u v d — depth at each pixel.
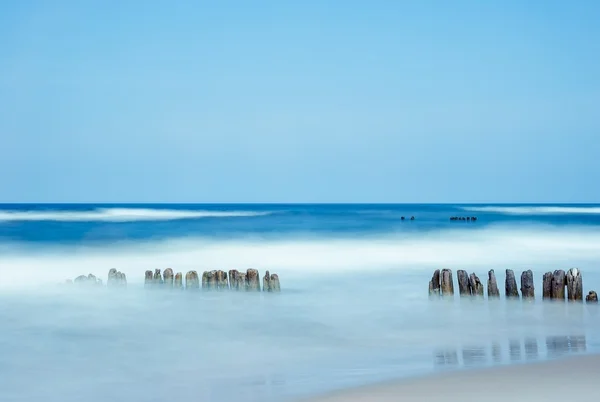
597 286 28.44
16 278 29.86
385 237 53.62
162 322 20.25
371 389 12.44
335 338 17.89
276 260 37.44
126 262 36.28
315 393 12.34
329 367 14.62
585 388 11.97
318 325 19.73
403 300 24.03
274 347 16.88
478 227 68.62
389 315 21.19
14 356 15.99
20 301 23.61
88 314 21.47
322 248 44.16
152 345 17.19
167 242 47.50
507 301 22.64
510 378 12.85
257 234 56.44
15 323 20.11
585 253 41.47
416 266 34.78
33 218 85.25
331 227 68.75
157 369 14.67
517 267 34.62
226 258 38.34
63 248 42.56
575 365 13.97
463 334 18.17
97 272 32.41
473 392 11.88
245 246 45.09
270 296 24.77
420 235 56.03
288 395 12.27
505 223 78.19
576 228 66.12
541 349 16.00
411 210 156.50
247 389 12.86
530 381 12.56
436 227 68.56
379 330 18.92
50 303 23.27
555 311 21.20
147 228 63.47
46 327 19.53
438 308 22.23
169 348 16.83
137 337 18.20
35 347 16.97
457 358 15.16
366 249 43.47
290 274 31.45
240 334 18.55
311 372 14.19
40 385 13.45
